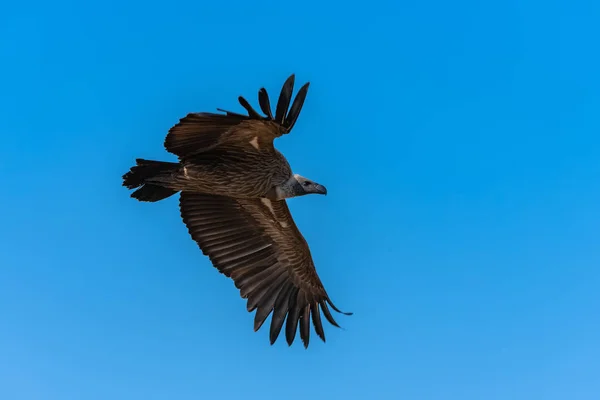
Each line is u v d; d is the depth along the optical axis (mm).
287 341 16219
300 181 15656
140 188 14953
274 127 13219
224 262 16312
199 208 16203
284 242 16641
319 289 16594
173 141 13570
